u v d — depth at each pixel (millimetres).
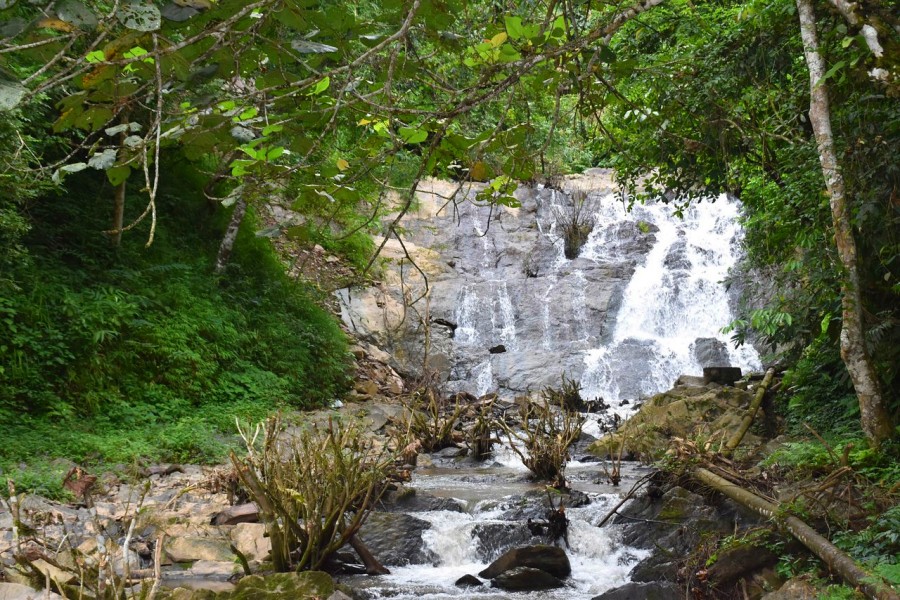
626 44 8898
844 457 6070
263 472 6473
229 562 6086
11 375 9711
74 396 10383
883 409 6398
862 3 3863
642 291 18922
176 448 9922
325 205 2941
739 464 7770
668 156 9039
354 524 6344
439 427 12758
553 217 21125
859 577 4695
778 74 8359
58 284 10984
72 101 2061
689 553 6465
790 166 7684
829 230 7121
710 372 12883
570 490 8328
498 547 7020
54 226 12180
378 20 2465
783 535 5852
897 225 6789
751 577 5836
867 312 6895
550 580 6242
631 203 10219
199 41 2176
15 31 1688
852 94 6613
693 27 8539
